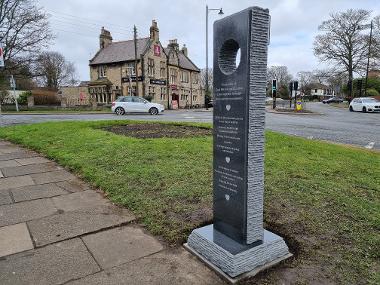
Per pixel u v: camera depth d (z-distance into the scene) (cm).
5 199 421
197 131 954
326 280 247
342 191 435
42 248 293
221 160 290
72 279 248
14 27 2891
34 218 359
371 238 307
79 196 431
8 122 1554
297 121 1767
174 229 328
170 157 588
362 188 452
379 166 586
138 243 304
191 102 5262
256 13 249
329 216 355
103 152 630
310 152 676
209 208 376
